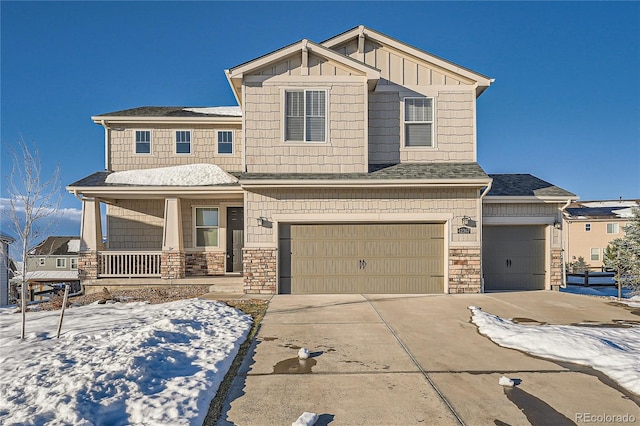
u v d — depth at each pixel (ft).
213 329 24.59
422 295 37.96
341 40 41.06
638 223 43.29
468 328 25.98
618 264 42.70
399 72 41.42
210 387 16.28
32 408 14.17
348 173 39.45
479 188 38.99
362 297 36.88
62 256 96.99
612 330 24.77
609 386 17.02
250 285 38.93
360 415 14.53
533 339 22.27
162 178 44.98
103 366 17.42
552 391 16.55
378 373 18.44
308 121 39.83
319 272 39.50
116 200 48.75
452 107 41.37
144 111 53.67
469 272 39.06
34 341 22.52
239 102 46.65
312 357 20.57
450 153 41.19
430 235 39.63
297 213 39.09
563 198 41.45
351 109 39.88
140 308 32.14
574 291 51.31
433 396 16.08
